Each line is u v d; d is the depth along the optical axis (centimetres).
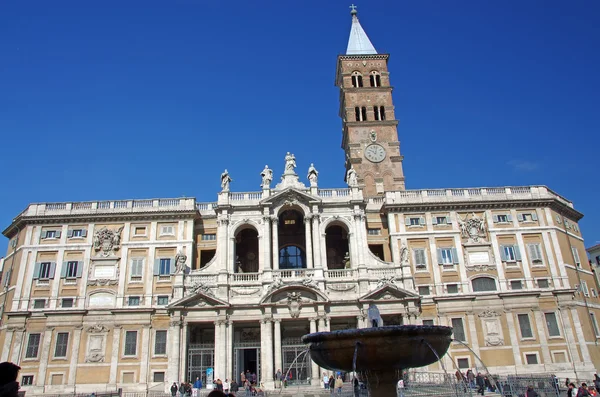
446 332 1870
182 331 5009
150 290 5566
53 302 5516
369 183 7162
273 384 4784
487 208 6022
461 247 5825
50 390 5138
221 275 5294
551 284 5709
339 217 5688
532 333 5456
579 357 5375
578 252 6278
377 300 5122
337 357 1806
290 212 5956
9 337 5356
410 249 5812
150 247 5759
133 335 5388
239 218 5662
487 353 5356
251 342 5153
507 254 5828
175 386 4538
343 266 6119
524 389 3547
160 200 5984
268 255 5419
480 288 5684
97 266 5684
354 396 3516
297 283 5141
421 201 6031
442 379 4747
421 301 5531
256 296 5200
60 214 5834
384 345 1748
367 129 7494
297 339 5138
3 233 6331
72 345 5322
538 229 5953
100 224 5869
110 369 5238
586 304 5856
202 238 5962
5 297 5750
